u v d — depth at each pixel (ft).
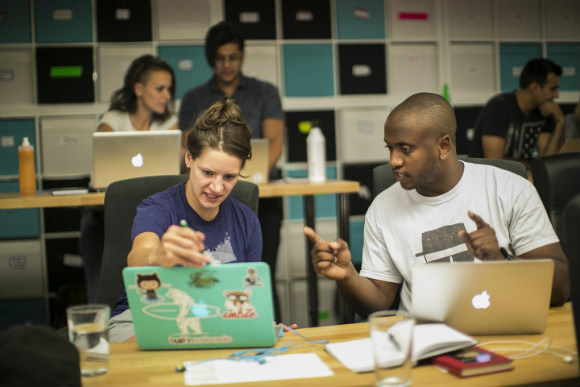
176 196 5.11
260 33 12.89
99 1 12.24
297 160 13.24
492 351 3.64
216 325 3.72
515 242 5.16
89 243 9.37
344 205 9.26
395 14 13.46
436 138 4.91
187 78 12.72
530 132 11.18
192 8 12.61
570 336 3.89
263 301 3.65
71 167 12.36
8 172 12.11
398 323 3.12
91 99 12.35
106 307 3.44
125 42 12.41
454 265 3.78
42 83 12.12
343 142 13.42
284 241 12.98
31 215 11.97
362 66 13.39
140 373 3.42
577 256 3.10
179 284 3.65
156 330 3.75
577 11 14.30
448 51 13.80
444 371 3.35
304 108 13.20
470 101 13.99
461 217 5.20
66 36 12.16
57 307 11.53
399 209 5.34
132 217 5.67
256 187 5.78
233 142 4.70
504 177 5.30
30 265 12.05
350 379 3.26
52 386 3.03
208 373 3.38
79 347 3.39
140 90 10.12
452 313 3.87
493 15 13.93
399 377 3.11
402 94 13.67
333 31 13.19
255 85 11.45
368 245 5.44
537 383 3.19
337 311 12.55
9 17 11.94
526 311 3.85
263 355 3.65
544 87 10.91
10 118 12.08
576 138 12.12
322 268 4.53
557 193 5.52
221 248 5.10
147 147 8.57
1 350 3.07
